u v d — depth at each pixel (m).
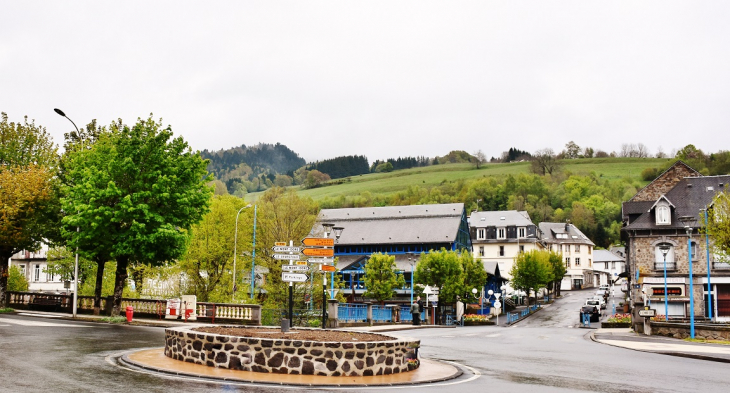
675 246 52.59
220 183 123.44
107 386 11.22
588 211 149.00
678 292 51.97
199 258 46.94
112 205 30.31
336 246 77.31
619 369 16.66
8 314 31.52
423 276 60.78
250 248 48.53
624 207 57.66
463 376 14.89
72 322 27.20
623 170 194.62
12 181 33.44
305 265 22.58
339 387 12.66
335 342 14.19
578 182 164.25
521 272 77.81
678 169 57.31
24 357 14.52
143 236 29.48
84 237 30.56
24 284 54.56
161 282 49.41
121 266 31.28
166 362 14.73
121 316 30.83
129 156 30.34
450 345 24.27
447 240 73.69
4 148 36.94
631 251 54.56
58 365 13.50
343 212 82.75
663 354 21.58
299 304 44.38
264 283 47.94
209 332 15.70
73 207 30.64
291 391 11.92
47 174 34.97
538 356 20.03
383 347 14.76
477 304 70.94
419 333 33.06
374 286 56.12
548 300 88.50
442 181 199.75
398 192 170.75
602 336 30.28
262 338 14.23
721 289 50.94
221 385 12.16
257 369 14.09
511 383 13.75
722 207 35.69
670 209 53.22
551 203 160.75
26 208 33.62
